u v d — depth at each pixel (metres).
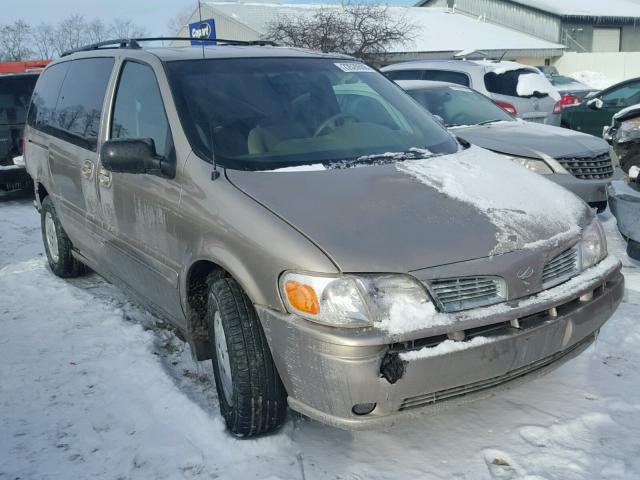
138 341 4.39
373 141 3.82
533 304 2.85
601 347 4.04
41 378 3.96
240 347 2.99
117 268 4.43
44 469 3.07
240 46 4.54
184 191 3.41
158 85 3.88
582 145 6.95
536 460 2.99
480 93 8.80
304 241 2.79
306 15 25.92
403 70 10.78
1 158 10.01
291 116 3.82
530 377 3.00
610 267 3.28
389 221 2.91
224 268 3.07
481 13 42.03
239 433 3.16
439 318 2.68
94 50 5.21
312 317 2.69
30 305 5.23
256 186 3.19
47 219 5.88
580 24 39.31
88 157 4.55
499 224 2.99
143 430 3.35
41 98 5.91
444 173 3.44
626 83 12.29
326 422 2.79
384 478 2.91
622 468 2.91
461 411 3.41
